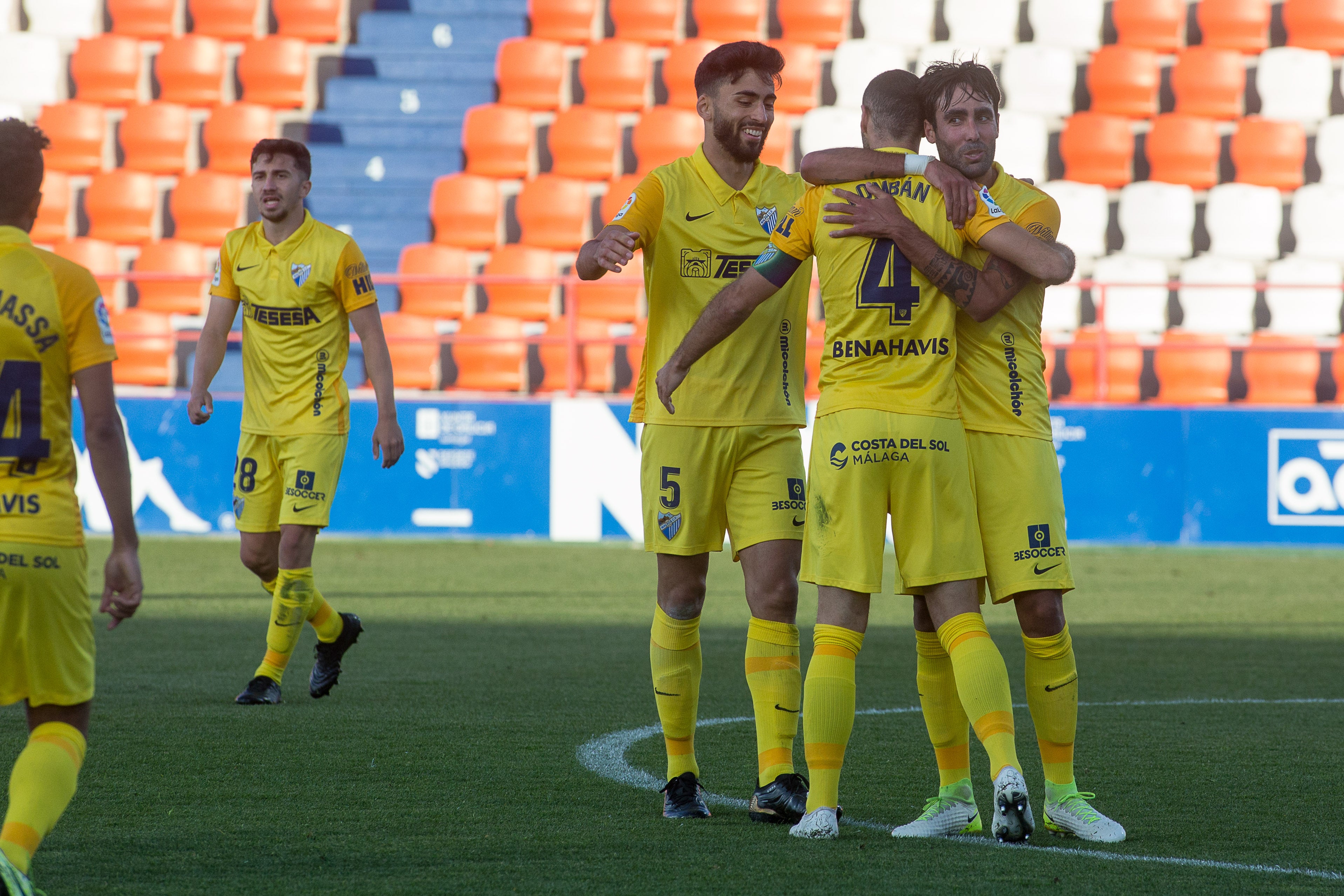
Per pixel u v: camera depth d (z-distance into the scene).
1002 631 25.78
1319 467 39.41
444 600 28.75
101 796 12.12
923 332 11.08
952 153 11.30
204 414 18.16
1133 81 55.00
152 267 48.97
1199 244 52.59
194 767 13.37
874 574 11.12
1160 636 24.86
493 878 9.61
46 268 8.73
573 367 41.50
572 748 14.59
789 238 11.42
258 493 18.14
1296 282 49.59
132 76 55.66
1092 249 50.44
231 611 26.52
